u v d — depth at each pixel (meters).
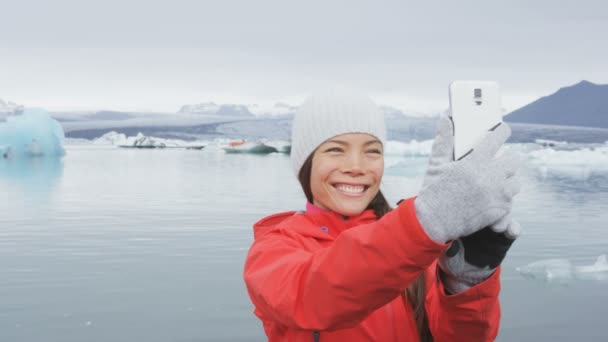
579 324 4.51
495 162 0.93
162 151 44.75
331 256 1.02
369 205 1.55
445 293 1.21
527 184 16.19
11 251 7.27
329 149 1.43
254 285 1.21
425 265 0.96
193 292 5.37
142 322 4.59
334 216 1.46
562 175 19.03
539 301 5.07
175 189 15.23
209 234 8.39
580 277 5.79
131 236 8.27
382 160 1.46
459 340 1.30
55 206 11.75
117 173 20.95
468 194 0.91
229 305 4.98
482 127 1.00
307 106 1.47
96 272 6.16
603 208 11.24
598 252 7.15
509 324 4.54
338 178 1.42
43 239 8.09
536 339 4.23
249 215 10.33
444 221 0.92
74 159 30.89
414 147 27.64
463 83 1.01
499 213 0.93
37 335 4.34
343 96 1.42
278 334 1.48
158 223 9.45
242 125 83.50
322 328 1.05
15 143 31.92
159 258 6.80
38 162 27.53
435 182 0.93
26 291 5.45
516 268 6.27
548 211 10.85
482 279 1.13
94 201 12.59
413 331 1.46
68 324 4.55
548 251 7.21
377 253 0.96
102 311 4.86
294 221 1.47
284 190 14.83
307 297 1.05
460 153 0.99
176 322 4.58
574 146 28.11
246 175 19.95
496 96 1.02
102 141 73.19
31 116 32.78
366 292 0.99
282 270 1.14
